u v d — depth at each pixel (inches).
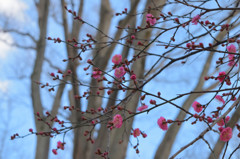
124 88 108.4
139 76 132.4
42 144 162.2
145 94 107.8
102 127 147.9
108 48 153.3
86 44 112.0
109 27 169.9
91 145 153.2
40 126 164.2
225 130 105.2
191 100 160.7
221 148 134.1
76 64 145.2
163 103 107.4
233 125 131.0
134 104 130.6
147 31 132.0
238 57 109.9
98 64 152.6
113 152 140.5
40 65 175.9
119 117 107.5
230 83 110.1
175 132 156.3
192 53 109.4
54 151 112.0
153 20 112.7
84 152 152.6
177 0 109.9
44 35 179.9
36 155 161.2
